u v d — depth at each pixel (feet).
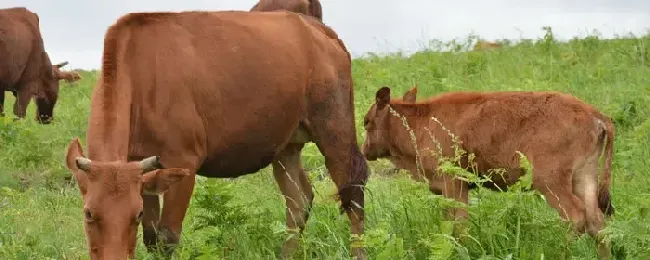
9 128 42.32
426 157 27.89
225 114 24.77
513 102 26.12
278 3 37.91
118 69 23.06
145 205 23.94
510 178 26.21
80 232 28.89
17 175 38.01
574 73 47.26
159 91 23.61
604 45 55.83
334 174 27.66
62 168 38.24
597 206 24.56
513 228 23.61
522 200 23.97
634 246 22.34
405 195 24.95
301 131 27.40
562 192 24.86
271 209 29.17
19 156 39.45
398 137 29.30
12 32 56.29
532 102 25.80
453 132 27.20
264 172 34.96
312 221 27.63
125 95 22.88
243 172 26.37
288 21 26.96
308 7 38.17
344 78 27.78
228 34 25.30
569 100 25.48
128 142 22.54
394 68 53.62
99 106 22.61
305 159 37.86
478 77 48.24
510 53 55.06
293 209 28.32
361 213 26.81
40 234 27.68
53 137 43.47
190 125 23.97
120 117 22.39
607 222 24.23
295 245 26.25
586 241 23.68
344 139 27.58
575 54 52.80
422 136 28.27
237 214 25.81
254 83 25.27
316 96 26.96
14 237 27.35
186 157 23.95
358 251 25.35
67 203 33.22
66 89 67.92
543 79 46.78
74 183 37.14
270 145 26.21
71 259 26.25
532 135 25.45
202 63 24.48
